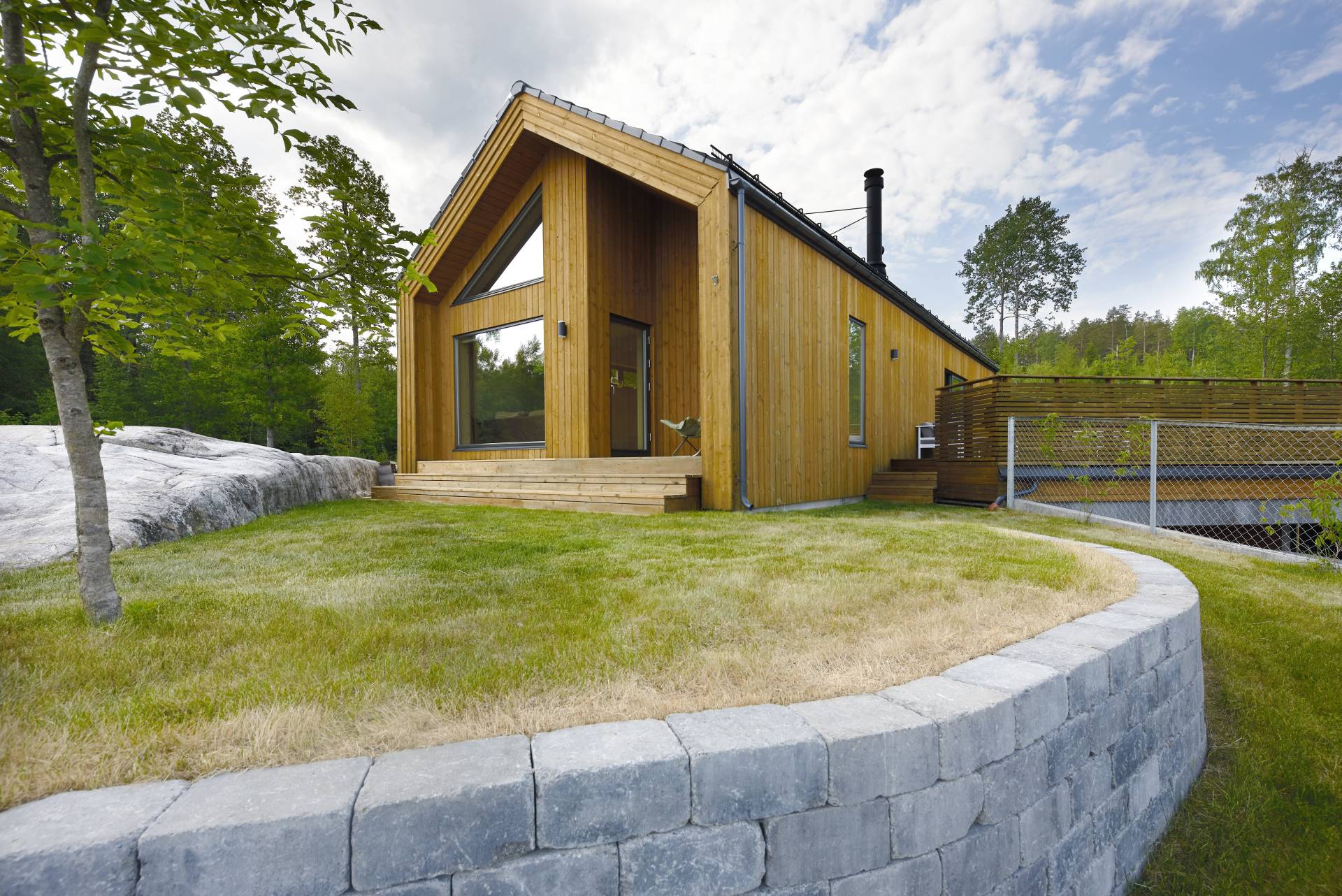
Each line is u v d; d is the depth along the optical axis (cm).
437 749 123
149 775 115
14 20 186
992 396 809
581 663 177
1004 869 155
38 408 2080
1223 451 840
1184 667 241
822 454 781
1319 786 228
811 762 129
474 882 108
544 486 720
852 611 238
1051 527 581
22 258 173
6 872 90
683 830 120
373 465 1001
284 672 169
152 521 430
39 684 160
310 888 101
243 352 1970
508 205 888
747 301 627
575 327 775
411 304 954
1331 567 434
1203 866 211
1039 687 163
